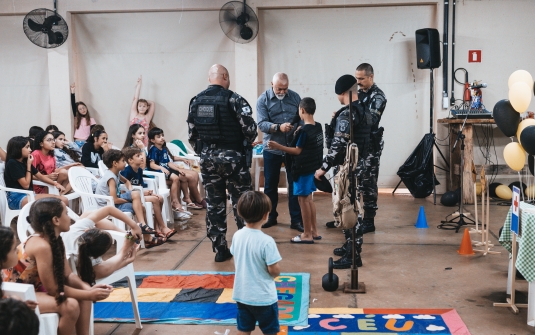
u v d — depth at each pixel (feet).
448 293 12.52
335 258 15.33
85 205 16.25
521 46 24.66
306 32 25.90
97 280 10.04
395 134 26.04
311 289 12.86
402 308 11.59
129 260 10.65
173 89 26.81
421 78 25.61
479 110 22.67
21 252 8.84
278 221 20.04
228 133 14.30
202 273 13.92
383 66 25.75
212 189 14.82
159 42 26.58
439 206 22.65
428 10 25.20
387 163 26.30
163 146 21.29
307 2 25.12
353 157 12.41
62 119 26.55
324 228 18.97
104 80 27.04
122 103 27.09
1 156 19.47
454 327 10.50
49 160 19.24
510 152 13.79
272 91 18.42
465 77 24.94
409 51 25.53
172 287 12.96
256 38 25.29
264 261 8.68
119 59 26.84
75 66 27.07
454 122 22.72
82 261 9.60
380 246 16.56
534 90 13.23
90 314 9.90
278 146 15.56
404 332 10.30
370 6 25.38
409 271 14.12
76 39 26.91
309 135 15.83
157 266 14.80
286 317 11.02
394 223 19.61
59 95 26.45
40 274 8.60
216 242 15.06
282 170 27.25
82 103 26.25
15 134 27.50
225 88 14.52
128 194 16.56
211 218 15.02
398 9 25.32
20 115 27.43
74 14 26.71
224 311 11.48
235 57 25.68
